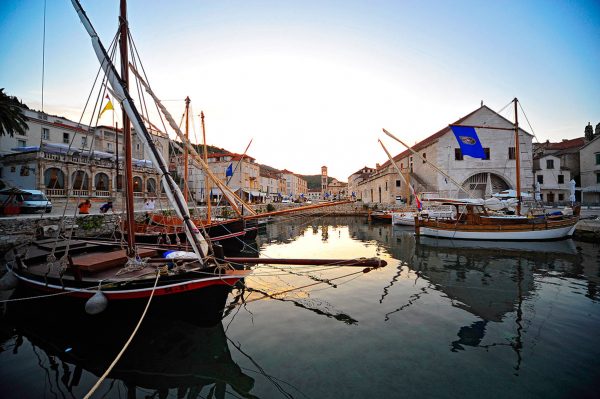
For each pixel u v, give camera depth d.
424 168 45.66
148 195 39.16
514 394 4.59
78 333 6.70
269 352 5.93
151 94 8.78
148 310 6.51
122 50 7.28
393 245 20.17
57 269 7.59
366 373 5.19
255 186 63.41
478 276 11.59
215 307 7.05
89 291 6.25
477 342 6.23
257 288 10.16
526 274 11.78
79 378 5.23
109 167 34.78
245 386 4.94
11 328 7.16
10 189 21.38
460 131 19.31
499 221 20.59
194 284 6.67
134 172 37.78
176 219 17.98
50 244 9.65
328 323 7.25
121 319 6.50
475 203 21.02
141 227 17.42
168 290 6.48
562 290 9.66
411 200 45.66
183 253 7.88
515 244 19.03
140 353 6.01
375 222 40.81
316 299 9.01
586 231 20.28
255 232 24.12
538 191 28.97
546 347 6.00
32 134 36.91
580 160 43.50
